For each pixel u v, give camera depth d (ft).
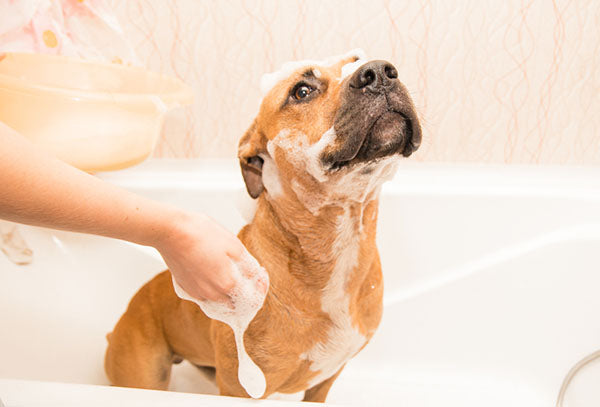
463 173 5.66
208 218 2.21
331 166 2.84
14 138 1.58
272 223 3.23
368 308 3.53
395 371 5.32
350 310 3.32
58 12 4.29
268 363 3.19
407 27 5.54
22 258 4.76
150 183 5.44
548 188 5.22
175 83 5.00
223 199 5.39
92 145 3.92
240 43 5.72
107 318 5.11
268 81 3.30
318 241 3.12
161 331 4.08
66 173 1.71
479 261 5.21
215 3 5.61
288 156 3.04
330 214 3.07
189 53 5.80
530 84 5.69
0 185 1.52
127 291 5.23
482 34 5.54
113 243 5.22
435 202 5.21
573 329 4.89
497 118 5.82
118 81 4.41
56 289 4.89
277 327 3.15
